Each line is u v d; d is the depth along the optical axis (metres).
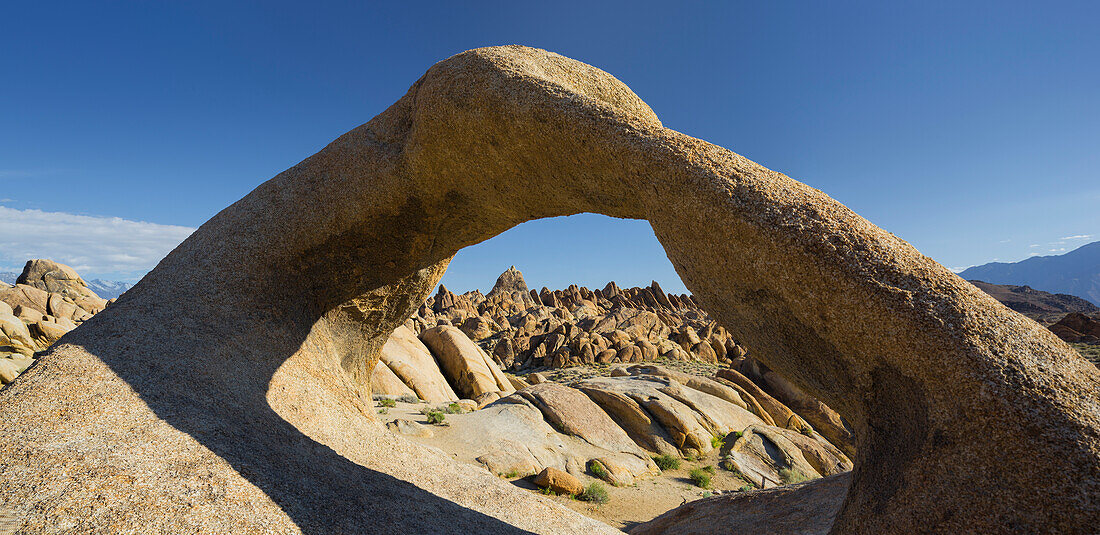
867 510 3.15
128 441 3.65
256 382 5.43
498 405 16.91
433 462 6.18
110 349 4.77
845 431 21.11
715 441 17.55
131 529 2.89
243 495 3.48
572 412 16.69
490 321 63.34
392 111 7.30
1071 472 2.37
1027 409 2.53
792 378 4.03
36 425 3.60
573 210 6.38
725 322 4.22
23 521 2.74
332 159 7.35
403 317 8.86
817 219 3.39
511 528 5.09
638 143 4.34
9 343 21.92
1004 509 2.47
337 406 6.15
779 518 6.50
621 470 14.12
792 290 3.35
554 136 5.12
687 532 7.16
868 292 3.05
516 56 5.96
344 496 4.12
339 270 7.29
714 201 3.71
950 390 2.73
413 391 21.94
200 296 6.04
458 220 7.62
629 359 48.78
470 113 5.77
